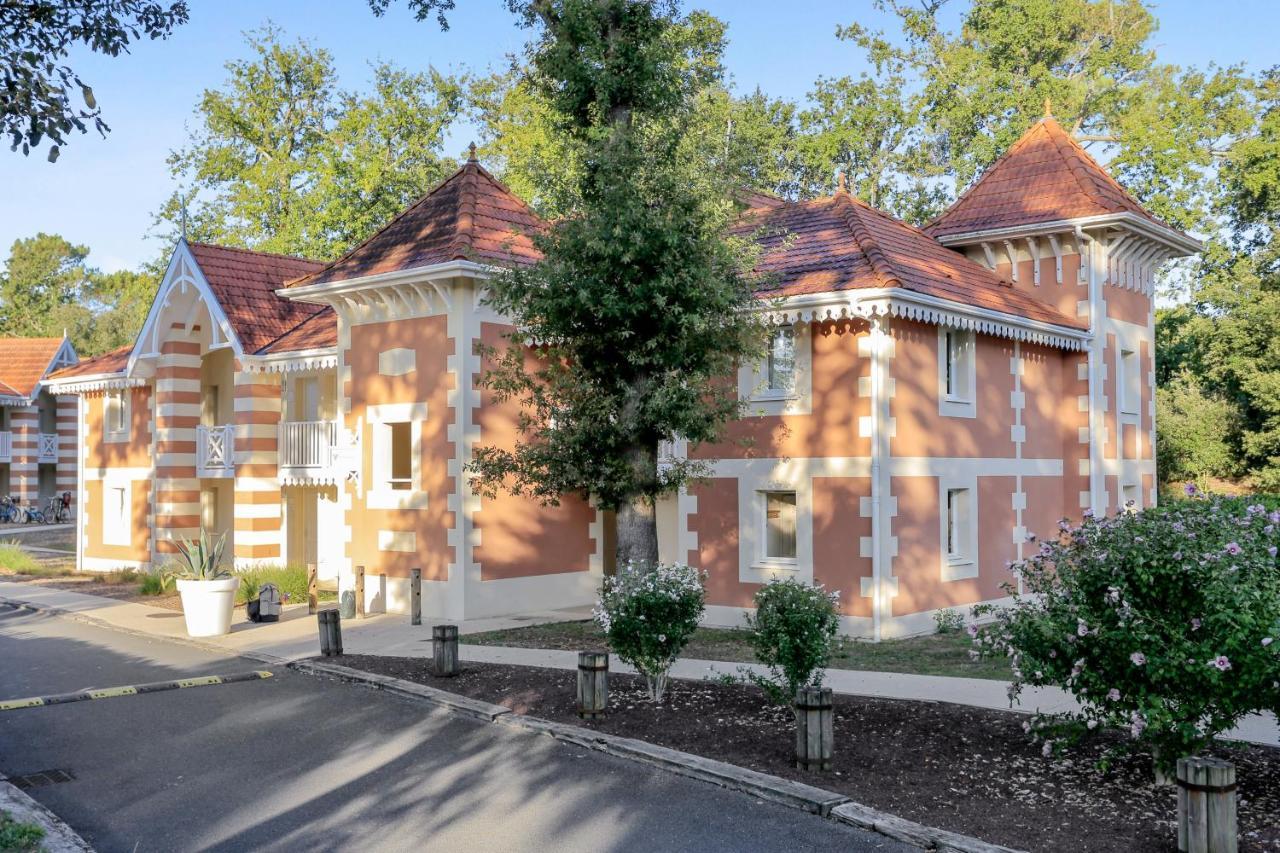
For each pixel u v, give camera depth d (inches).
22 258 3289.9
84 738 403.2
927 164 1583.4
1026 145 914.1
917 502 655.8
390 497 752.3
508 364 580.4
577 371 549.3
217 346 930.1
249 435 922.1
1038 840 278.1
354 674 511.5
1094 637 313.6
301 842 292.0
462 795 331.3
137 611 766.5
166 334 1001.5
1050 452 802.8
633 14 557.6
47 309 3233.3
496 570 727.7
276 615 701.9
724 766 345.7
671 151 544.7
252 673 526.6
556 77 573.0
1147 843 274.1
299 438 880.3
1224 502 345.1
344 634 644.1
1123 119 1438.2
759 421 678.5
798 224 745.0
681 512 714.2
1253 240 1578.5
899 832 287.6
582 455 541.6
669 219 497.7
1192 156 1419.8
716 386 608.4
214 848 287.9
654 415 510.3
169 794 334.6
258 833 299.1
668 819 306.7
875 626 619.2
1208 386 1430.9
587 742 385.1
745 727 394.3
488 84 1630.2
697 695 449.4
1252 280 1339.8
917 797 313.7
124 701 467.5
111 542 1122.7
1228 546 287.0
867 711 417.7
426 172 1568.7
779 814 309.7
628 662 439.5
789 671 396.2
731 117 1245.1
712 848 283.6
